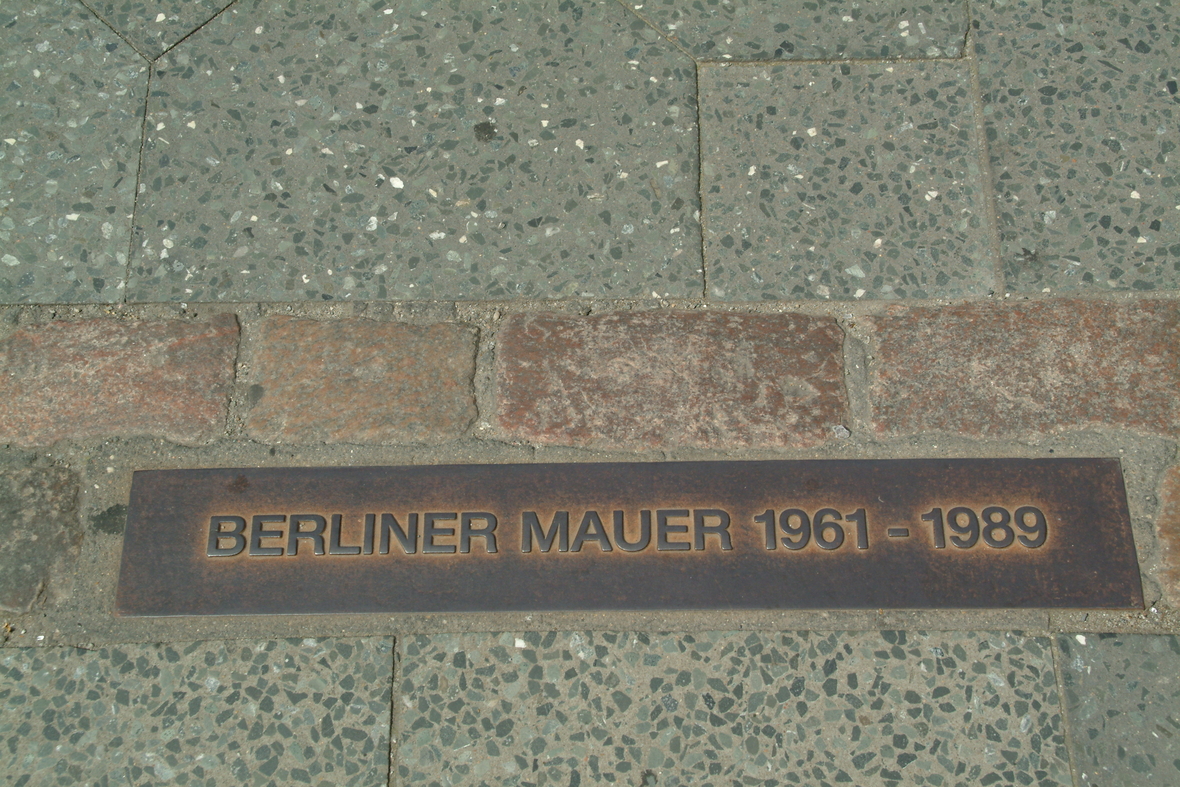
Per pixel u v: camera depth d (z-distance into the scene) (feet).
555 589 5.16
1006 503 5.27
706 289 5.79
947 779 4.79
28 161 6.03
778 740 4.87
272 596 5.15
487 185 6.01
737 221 5.93
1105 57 6.28
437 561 5.21
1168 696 4.92
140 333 5.68
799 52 6.34
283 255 5.85
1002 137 6.09
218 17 6.41
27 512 5.29
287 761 4.84
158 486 5.35
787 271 5.82
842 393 5.55
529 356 5.65
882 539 5.22
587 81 6.26
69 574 5.20
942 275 5.80
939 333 5.66
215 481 5.36
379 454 5.42
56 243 5.86
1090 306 5.69
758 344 5.65
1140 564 5.17
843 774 4.81
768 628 5.10
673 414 5.49
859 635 5.08
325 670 5.02
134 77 6.25
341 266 5.83
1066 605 5.10
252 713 4.93
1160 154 6.03
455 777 4.82
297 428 5.48
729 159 6.08
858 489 5.31
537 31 6.39
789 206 5.96
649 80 6.27
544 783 4.79
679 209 5.96
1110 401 5.47
